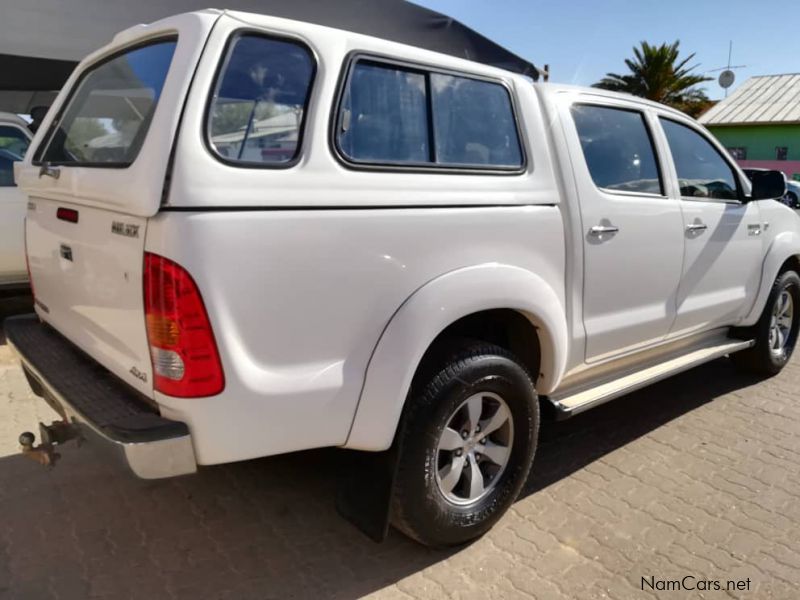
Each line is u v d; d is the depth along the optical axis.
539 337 2.92
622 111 3.48
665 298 3.66
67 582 2.51
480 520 2.73
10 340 2.96
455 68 2.69
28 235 3.02
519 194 2.79
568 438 3.91
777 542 2.89
